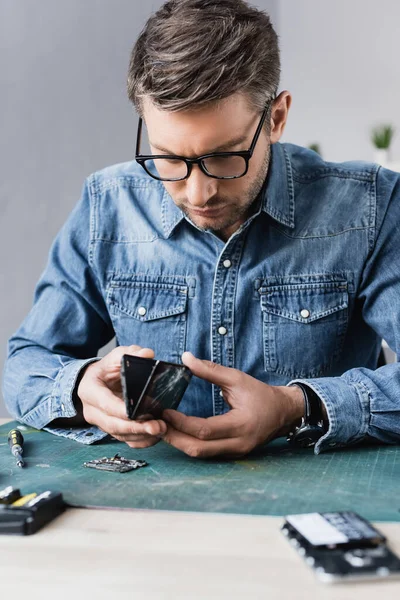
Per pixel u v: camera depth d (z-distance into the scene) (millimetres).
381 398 1093
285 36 4719
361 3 4574
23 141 2264
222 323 1340
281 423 1050
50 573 630
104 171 1472
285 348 1336
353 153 4715
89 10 2535
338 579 594
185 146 1011
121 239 1410
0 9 2148
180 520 750
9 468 964
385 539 657
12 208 2234
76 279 1411
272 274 1332
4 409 2283
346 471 938
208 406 1340
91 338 1443
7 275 2238
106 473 931
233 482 883
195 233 1366
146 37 1037
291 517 708
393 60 4574
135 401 922
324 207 1355
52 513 758
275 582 603
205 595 584
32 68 2287
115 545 688
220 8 1025
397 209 1350
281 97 1203
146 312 1375
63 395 1167
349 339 1408
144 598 583
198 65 958
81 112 2518
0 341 2234
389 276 1322
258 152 1101
